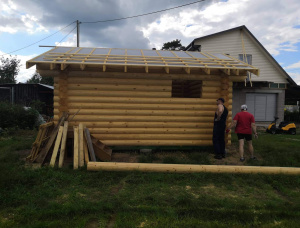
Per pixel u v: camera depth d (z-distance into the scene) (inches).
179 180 208.5
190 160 263.0
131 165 221.8
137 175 211.3
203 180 210.1
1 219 141.4
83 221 139.0
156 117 295.6
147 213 151.3
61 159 234.7
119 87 288.7
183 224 139.8
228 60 317.4
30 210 149.9
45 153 240.5
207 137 305.4
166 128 298.7
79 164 231.6
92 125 286.5
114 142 290.0
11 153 272.7
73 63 255.0
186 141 302.0
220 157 279.6
